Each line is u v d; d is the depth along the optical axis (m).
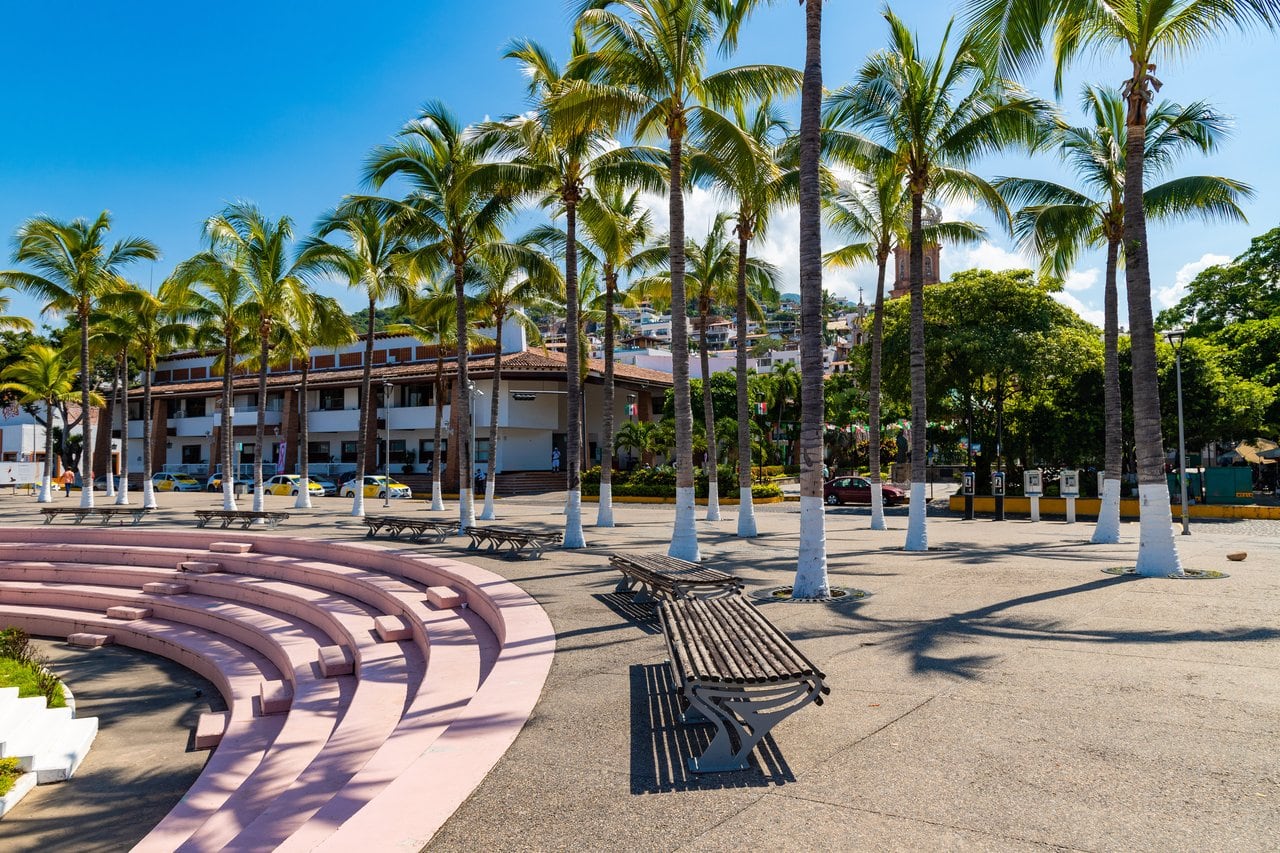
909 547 16.05
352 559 16.31
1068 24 12.57
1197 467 34.16
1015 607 9.24
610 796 4.18
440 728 5.87
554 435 52.22
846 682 6.20
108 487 42.59
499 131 17.27
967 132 15.95
